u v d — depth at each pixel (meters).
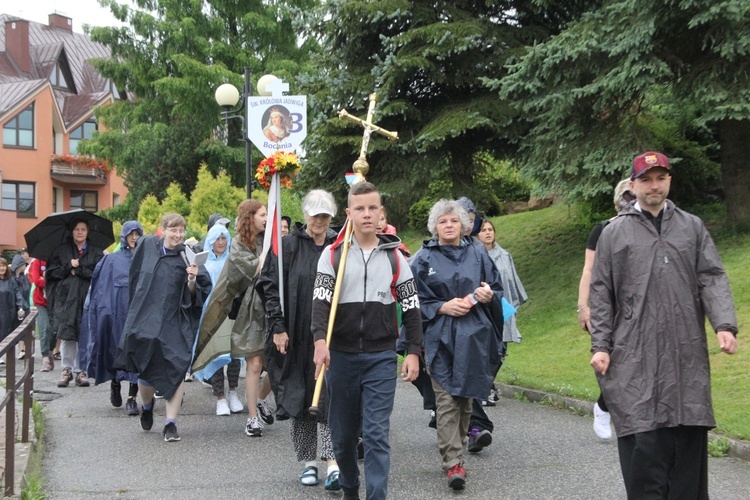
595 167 11.72
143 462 6.15
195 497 5.23
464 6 14.27
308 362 5.49
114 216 30.73
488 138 13.95
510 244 16.17
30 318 5.88
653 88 11.53
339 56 14.84
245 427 7.46
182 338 7.00
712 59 11.16
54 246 10.17
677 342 4.04
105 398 9.24
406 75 13.71
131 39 31.20
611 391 4.10
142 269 7.06
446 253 5.66
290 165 6.39
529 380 8.94
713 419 4.00
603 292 4.21
